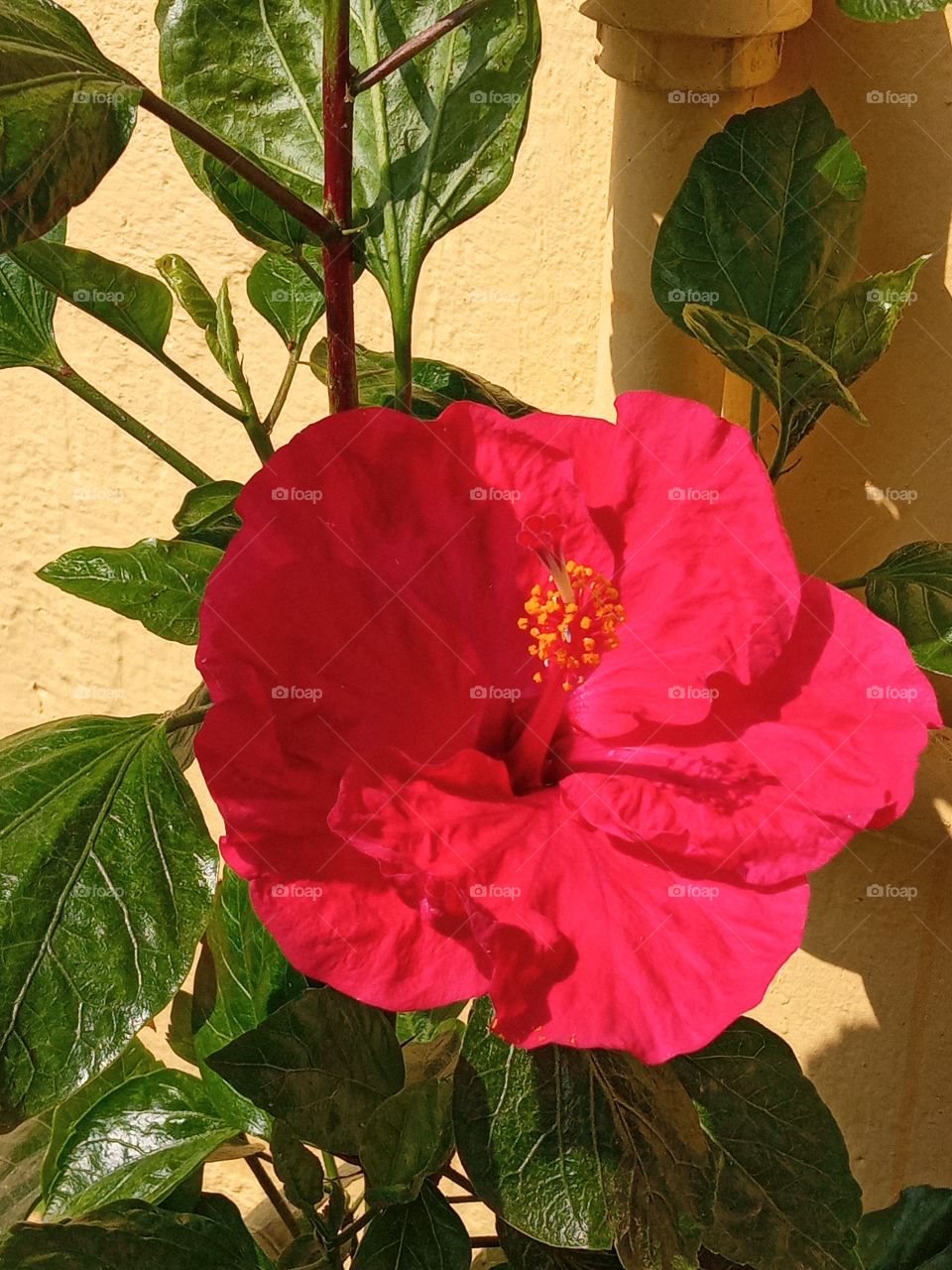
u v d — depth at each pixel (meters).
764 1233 0.33
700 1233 0.30
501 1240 0.34
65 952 0.27
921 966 0.43
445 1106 0.31
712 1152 0.33
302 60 0.31
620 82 0.37
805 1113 0.34
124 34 0.44
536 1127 0.30
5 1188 0.42
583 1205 0.29
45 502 0.52
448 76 0.31
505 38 0.30
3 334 0.34
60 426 0.50
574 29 0.39
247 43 0.31
